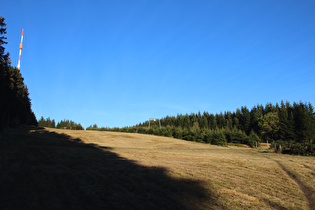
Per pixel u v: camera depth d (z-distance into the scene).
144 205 6.78
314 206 7.55
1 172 9.72
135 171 11.90
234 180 11.09
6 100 37.00
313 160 21.11
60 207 6.21
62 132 49.97
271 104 105.38
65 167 11.88
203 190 8.88
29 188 7.76
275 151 31.81
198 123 119.50
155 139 58.50
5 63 28.88
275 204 7.62
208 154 25.36
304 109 69.38
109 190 8.16
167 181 9.99
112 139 48.19
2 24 25.22
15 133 34.91
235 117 111.06
